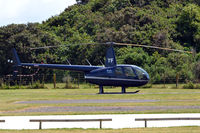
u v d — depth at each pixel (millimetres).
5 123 72375
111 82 126625
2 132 63250
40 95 131875
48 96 126875
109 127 68438
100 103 101938
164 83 176625
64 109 90625
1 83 183750
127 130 64438
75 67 129875
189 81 188125
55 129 65938
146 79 126188
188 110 86938
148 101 106812
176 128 66250
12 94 138625
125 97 119625
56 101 109375
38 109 91562
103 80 126625
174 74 196000
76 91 153500
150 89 161875
